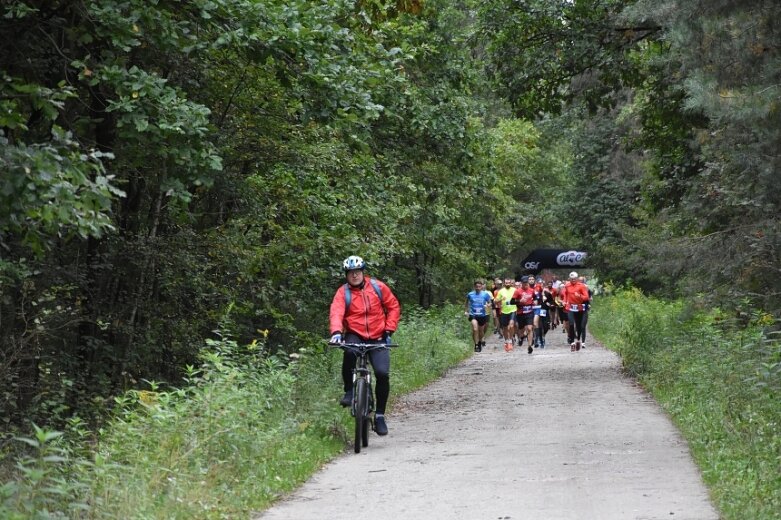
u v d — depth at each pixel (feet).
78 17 42.50
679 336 74.13
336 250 67.92
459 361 105.91
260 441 36.88
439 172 100.73
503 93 85.10
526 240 226.17
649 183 103.24
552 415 54.95
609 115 182.60
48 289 50.83
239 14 42.75
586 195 186.91
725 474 32.32
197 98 57.11
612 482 33.42
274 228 63.87
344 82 47.11
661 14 56.90
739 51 51.96
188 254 59.31
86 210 28.86
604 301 200.95
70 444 39.45
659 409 55.88
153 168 49.88
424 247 130.00
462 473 36.52
